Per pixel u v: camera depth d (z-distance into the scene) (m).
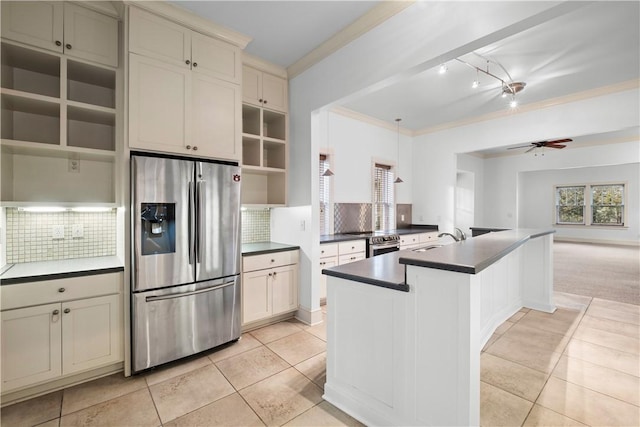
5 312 1.84
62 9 2.17
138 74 2.27
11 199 2.27
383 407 1.74
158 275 2.31
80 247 2.55
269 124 3.74
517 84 3.55
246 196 3.59
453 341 1.47
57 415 1.84
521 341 2.83
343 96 2.78
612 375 2.25
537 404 1.94
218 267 2.63
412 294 1.60
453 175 5.39
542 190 10.54
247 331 3.07
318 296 3.31
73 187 2.51
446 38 2.02
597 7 2.27
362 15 2.48
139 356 2.23
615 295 4.24
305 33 2.73
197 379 2.23
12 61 2.20
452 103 4.34
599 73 3.35
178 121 2.45
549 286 3.59
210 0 2.28
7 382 1.86
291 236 3.48
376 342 1.77
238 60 2.81
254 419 1.82
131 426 1.76
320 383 2.19
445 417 1.51
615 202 9.40
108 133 2.67
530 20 1.70
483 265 1.49
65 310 2.03
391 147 5.55
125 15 2.22
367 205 5.11
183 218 2.42
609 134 6.91
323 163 4.55
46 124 2.40
